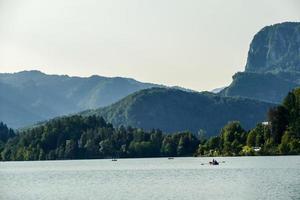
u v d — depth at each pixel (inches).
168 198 4751.5
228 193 4933.6
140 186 5964.6
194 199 4621.1
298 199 4352.9
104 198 4933.6
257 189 5128.0
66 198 5073.8
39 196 5329.7
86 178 7672.2
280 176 6481.3
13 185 6747.1
